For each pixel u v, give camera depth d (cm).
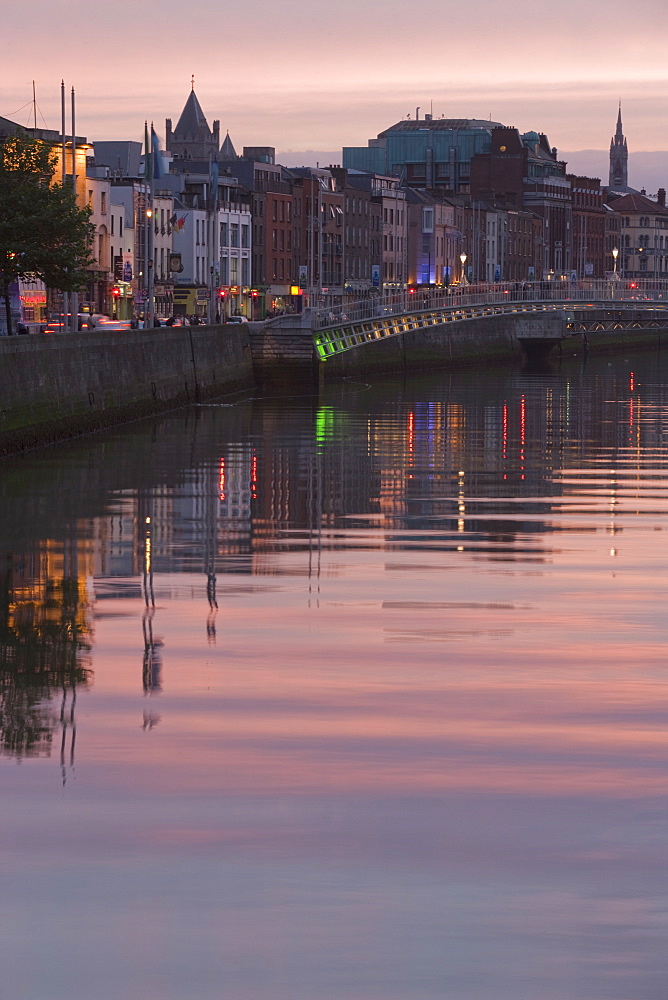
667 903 2417
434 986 2120
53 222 13475
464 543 6812
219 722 3559
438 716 3603
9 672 4162
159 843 2694
